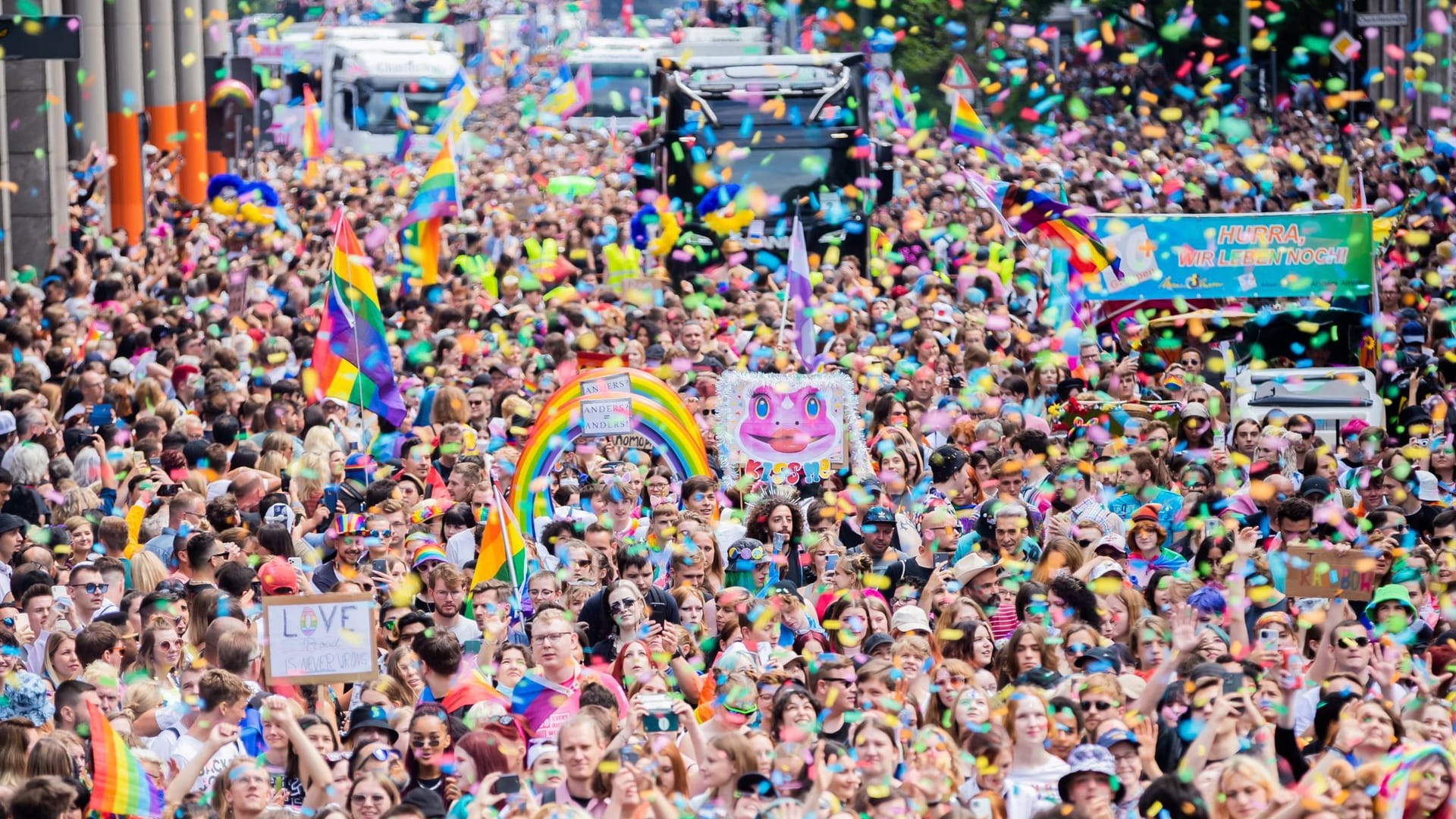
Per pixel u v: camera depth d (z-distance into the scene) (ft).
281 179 444.55
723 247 304.91
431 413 167.84
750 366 196.03
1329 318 206.80
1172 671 94.12
